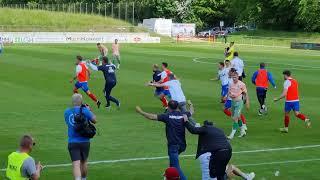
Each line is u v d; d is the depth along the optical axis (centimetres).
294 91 2159
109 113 2503
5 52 5978
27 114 2433
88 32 8138
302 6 9962
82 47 7194
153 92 3152
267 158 1752
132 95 3042
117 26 9112
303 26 10500
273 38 9612
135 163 1656
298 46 7962
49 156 1711
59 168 1576
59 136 1998
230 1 11650
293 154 1812
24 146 1059
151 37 8606
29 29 8425
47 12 9106
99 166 1617
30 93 3062
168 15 11881
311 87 3550
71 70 4206
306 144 1961
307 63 5353
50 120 2302
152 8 11625
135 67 4566
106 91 2623
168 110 1453
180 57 5725
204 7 12112
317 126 2297
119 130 2128
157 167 1616
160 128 2180
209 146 1349
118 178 1495
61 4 10719
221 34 10281
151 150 1817
